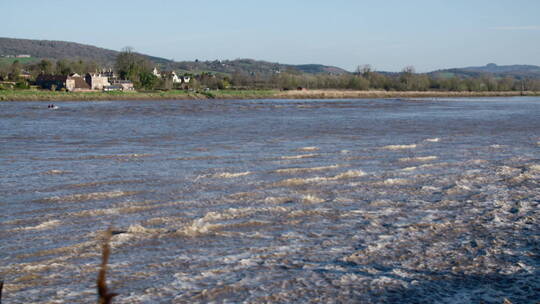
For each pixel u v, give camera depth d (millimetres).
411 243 15664
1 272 12883
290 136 44625
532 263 14086
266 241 15680
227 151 34625
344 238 16078
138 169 27219
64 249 14562
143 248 14836
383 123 59562
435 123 60000
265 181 24250
